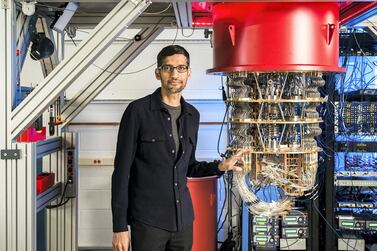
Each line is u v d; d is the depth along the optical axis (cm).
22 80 353
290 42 171
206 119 402
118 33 180
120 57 278
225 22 180
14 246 188
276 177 182
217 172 205
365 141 308
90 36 180
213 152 404
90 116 404
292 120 178
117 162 187
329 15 177
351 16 220
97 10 261
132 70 402
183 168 197
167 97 194
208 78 400
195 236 319
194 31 397
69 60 182
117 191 185
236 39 177
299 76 181
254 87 183
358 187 333
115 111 404
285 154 181
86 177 408
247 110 182
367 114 309
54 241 281
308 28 173
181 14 231
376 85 336
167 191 191
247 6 174
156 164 190
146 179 191
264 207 189
